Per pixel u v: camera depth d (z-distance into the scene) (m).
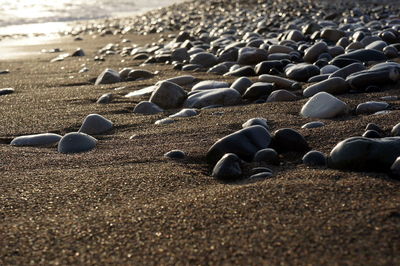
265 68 4.18
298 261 1.17
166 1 23.70
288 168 1.96
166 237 1.35
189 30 10.59
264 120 2.71
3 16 15.66
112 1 22.05
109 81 4.45
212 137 2.55
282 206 1.49
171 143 2.46
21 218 1.54
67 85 4.46
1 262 1.26
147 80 4.40
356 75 3.39
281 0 15.77
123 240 1.35
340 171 1.80
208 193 1.67
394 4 14.08
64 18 16.22
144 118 3.06
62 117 3.15
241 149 2.07
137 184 1.85
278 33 7.52
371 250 1.18
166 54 5.99
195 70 4.80
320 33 6.03
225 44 6.48
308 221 1.37
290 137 2.15
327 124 2.59
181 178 1.90
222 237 1.32
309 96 3.32
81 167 2.12
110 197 1.72
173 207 1.56
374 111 2.80
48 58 6.89
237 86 3.54
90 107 3.41
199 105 3.30
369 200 1.48
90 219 1.51
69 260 1.26
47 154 2.36
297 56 4.77
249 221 1.41
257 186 1.67
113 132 2.79
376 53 4.29
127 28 12.13
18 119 3.13
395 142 1.79
